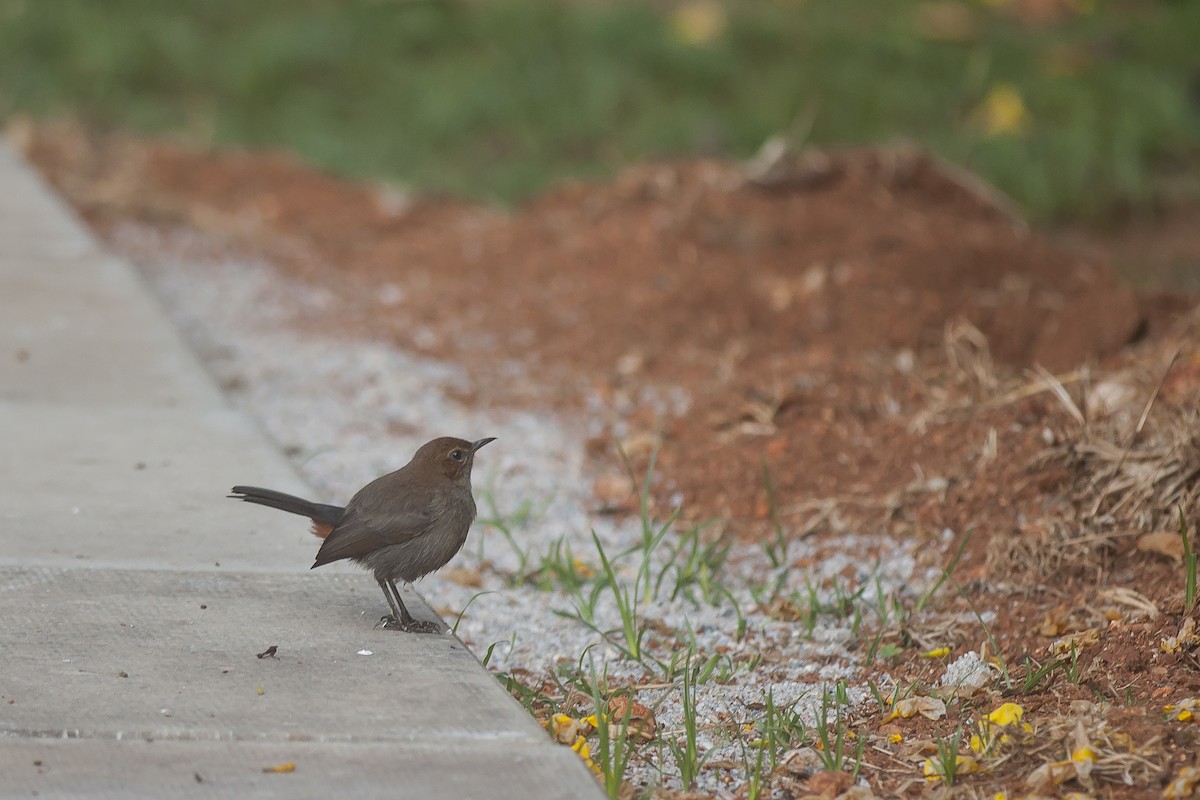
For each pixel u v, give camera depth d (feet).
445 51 89.61
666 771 22.63
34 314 46.42
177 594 26.78
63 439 35.68
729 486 35.76
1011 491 32.19
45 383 40.11
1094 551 29.43
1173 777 20.77
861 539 32.55
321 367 46.47
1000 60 83.92
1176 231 69.00
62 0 93.09
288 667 23.90
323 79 87.51
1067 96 79.05
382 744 21.33
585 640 28.37
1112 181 71.46
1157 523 29.68
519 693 24.94
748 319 47.55
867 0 96.43
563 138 78.64
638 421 41.09
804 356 43.98
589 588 31.22
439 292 54.60
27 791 19.52
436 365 47.34
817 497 34.60
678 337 47.39
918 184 55.72
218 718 21.88
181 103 85.10
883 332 44.19
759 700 25.43
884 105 79.87
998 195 62.44
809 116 75.51
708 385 42.88
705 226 52.80
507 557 33.04
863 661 27.14
